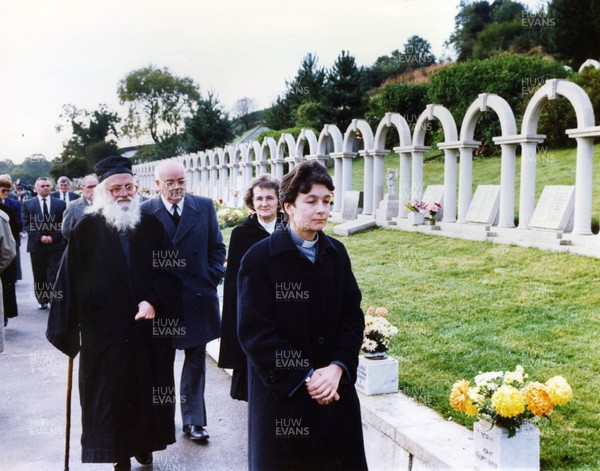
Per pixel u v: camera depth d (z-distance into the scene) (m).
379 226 12.62
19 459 4.21
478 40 33.84
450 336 5.58
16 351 7.21
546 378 4.45
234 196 22.50
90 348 3.73
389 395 4.39
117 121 45.28
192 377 4.58
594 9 21.23
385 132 13.55
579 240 8.22
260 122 52.19
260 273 2.70
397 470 3.75
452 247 9.57
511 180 9.79
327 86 30.06
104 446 3.67
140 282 3.86
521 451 3.08
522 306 6.23
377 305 6.84
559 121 15.73
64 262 3.85
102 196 3.91
